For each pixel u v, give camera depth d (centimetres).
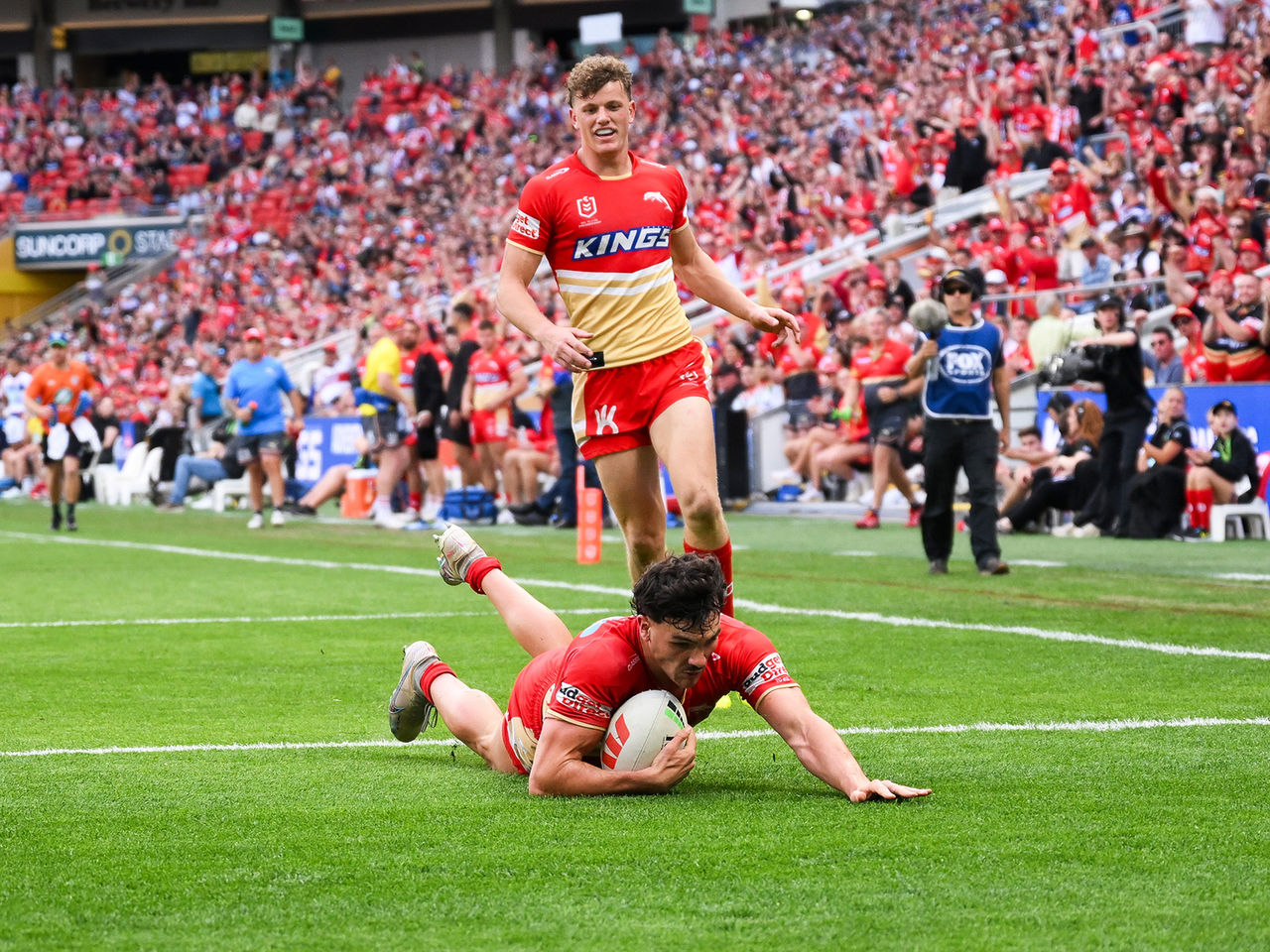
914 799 1642
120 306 14925
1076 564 4350
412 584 4234
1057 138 8812
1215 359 5369
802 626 3156
